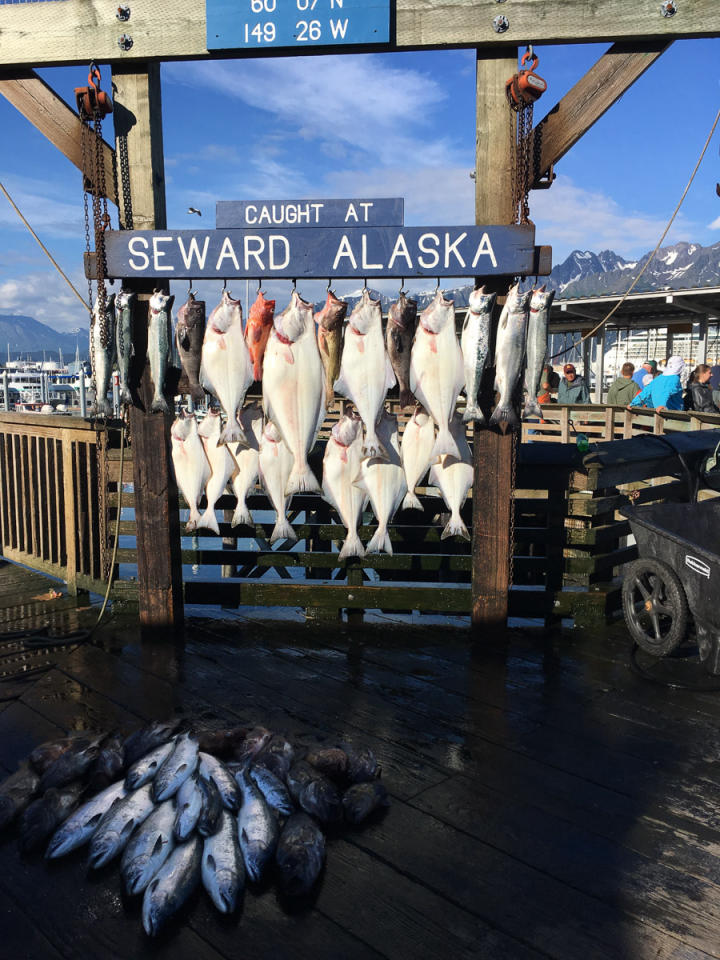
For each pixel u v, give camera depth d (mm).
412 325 3941
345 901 2170
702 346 16469
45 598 5395
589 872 2307
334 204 3936
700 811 2654
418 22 3811
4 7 3990
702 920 2098
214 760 2637
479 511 4328
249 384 3980
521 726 3318
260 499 5008
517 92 3730
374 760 2844
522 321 3777
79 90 3861
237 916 2111
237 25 3852
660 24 3662
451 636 4555
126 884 2129
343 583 4859
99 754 2789
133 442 4340
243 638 4516
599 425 12000
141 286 4227
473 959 1952
